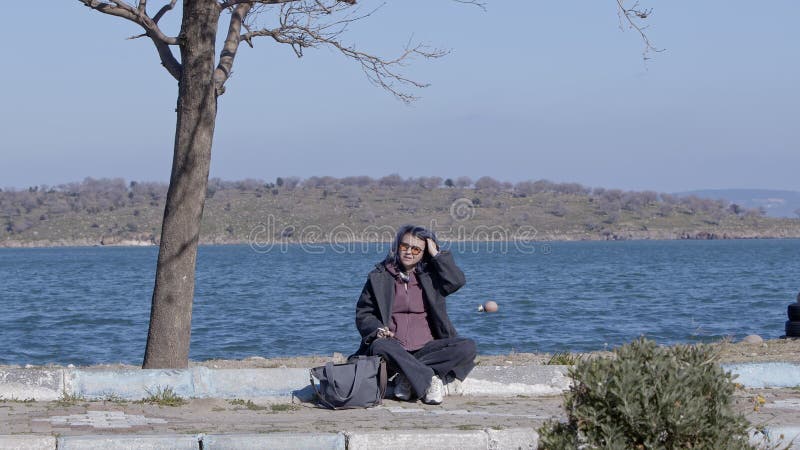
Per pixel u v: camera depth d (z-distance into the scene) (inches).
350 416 319.3
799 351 503.8
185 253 390.3
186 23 386.3
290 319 1153.4
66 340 941.8
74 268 3410.4
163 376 355.6
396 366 343.6
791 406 336.2
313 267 3152.1
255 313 1246.3
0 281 2402.8
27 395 345.7
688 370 221.5
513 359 485.7
